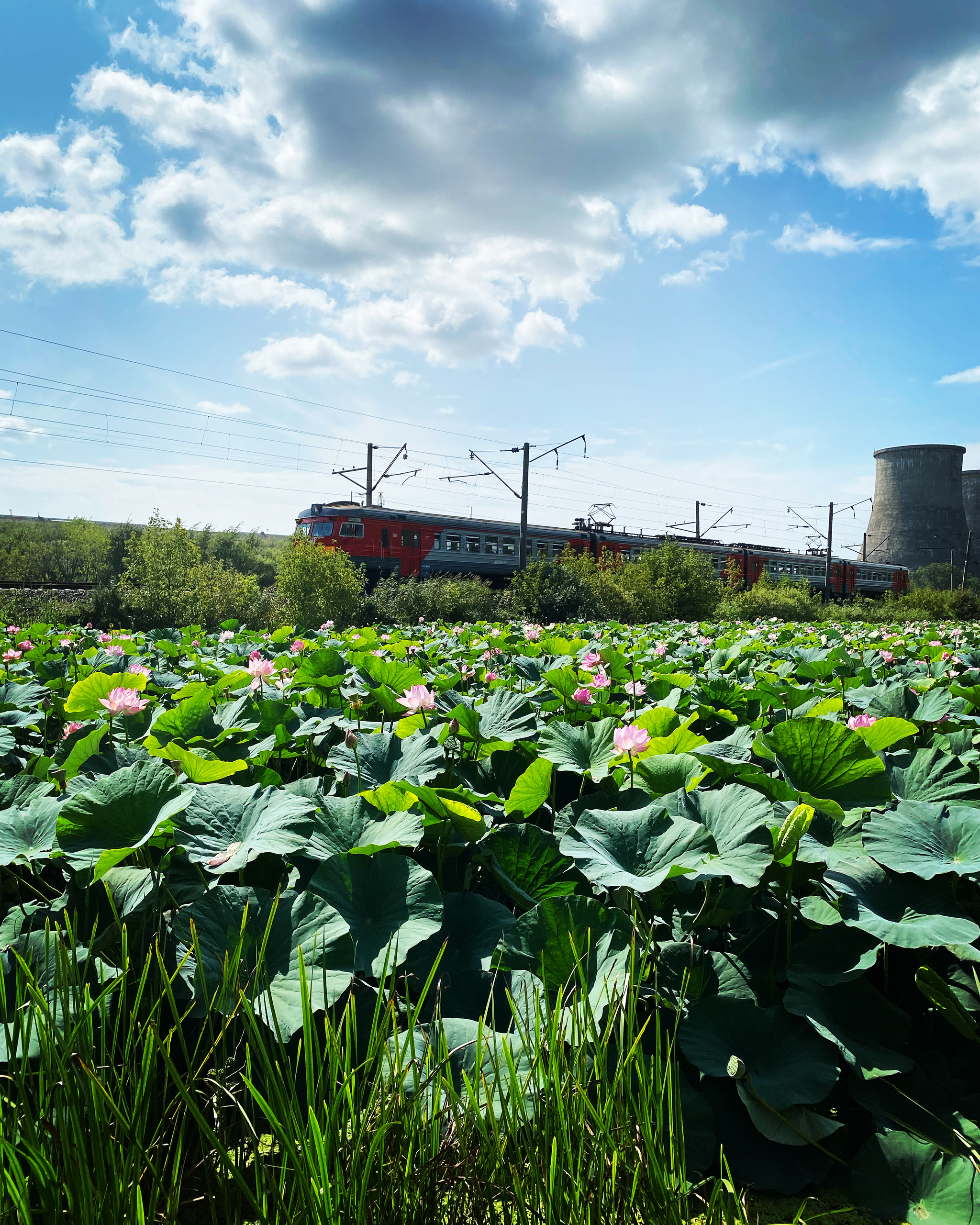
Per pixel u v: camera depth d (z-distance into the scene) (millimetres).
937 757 2857
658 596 27453
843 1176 1583
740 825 2111
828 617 32406
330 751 3018
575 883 2346
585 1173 1351
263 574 41125
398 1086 1380
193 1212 1469
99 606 17125
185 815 2182
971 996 1969
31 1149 1222
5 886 2303
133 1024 1476
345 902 1968
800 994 1805
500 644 8414
